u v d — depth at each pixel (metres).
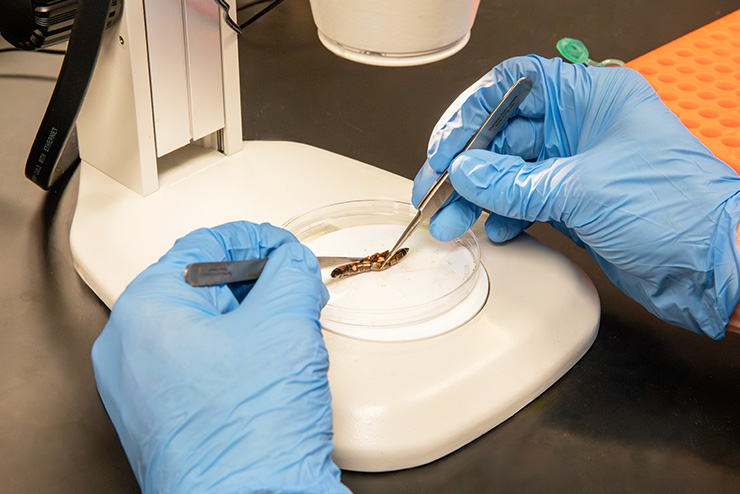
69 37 0.90
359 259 0.84
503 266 0.85
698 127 0.97
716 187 0.76
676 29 1.47
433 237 0.89
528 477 0.68
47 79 1.28
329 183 0.98
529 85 0.84
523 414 0.74
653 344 0.83
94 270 0.83
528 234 0.92
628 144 0.80
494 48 1.41
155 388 0.59
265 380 0.59
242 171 1.00
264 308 0.64
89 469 0.67
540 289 0.82
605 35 1.44
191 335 0.61
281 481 0.55
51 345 0.79
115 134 0.91
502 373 0.73
